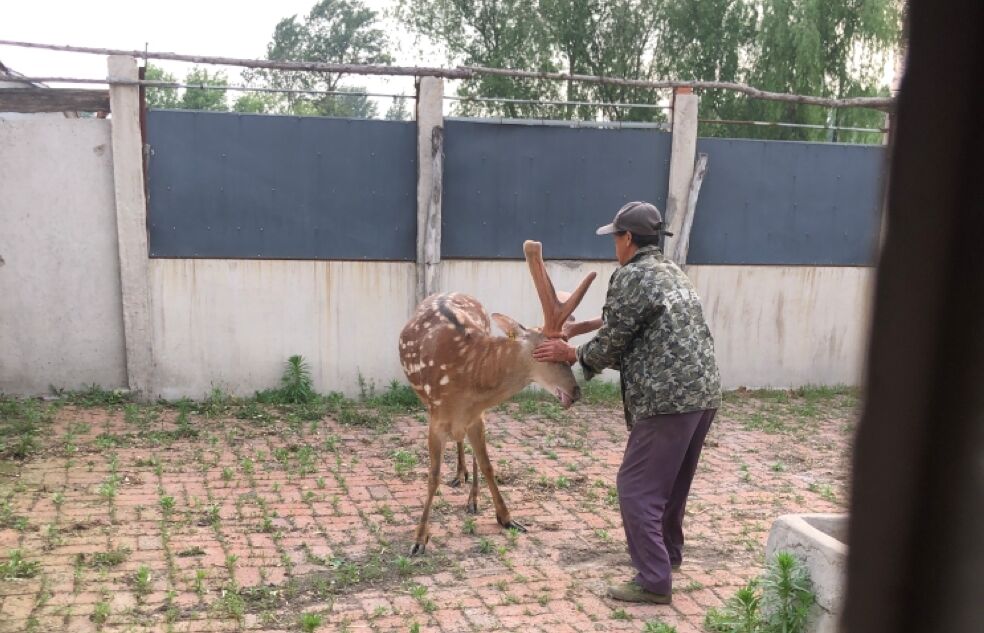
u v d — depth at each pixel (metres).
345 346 8.53
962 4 1.09
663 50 20.30
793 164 9.38
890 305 1.27
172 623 3.93
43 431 6.93
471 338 4.95
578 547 5.06
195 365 8.19
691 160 8.95
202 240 8.09
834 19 14.73
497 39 20.98
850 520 1.47
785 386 9.71
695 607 4.29
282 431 7.34
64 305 7.92
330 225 8.38
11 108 7.64
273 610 4.13
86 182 7.83
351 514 5.49
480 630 3.98
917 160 1.17
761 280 9.48
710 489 6.26
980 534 1.30
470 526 5.25
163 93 21.52
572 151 8.80
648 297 4.16
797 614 3.71
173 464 6.32
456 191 8.60
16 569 4.37
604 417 8.22
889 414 1.32
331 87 16.97
